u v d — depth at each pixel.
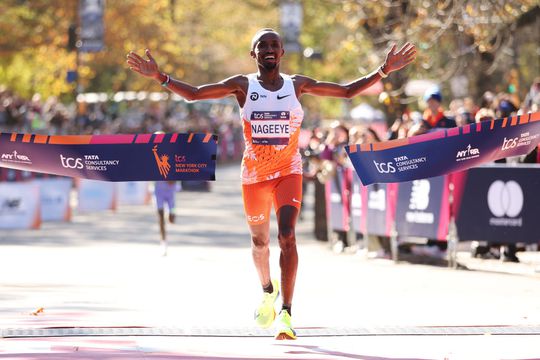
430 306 22.73
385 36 42.12
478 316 21.30
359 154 21.28
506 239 30.05
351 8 43.78
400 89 43.25
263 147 17.97
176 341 18.25
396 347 17.88
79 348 17.44
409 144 21.45
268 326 19.05
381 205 32.91
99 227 46.19
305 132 68.44
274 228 46.16
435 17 40.56
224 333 19.11
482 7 38.75
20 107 67.81
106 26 94.12
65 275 28.31
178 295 24.39
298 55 93.56
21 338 18.34
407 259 32.91
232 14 112.06
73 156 19.66
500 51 46.22
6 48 90.12
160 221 34.75
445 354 17.27
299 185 18.16
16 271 29.14
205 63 121.44
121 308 22.17
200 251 36.09
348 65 86.88
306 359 16.78
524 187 29.75
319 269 30.38
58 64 92.25
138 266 30.84
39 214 45.19
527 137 22.67
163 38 99.19
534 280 27.31
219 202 62.53
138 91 110.25
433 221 31.02
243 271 29.75
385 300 23.69
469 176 30.34
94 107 101.06
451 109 42.34
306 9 83.12
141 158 19.66
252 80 17.98
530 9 43.31
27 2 88.94
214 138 19.53
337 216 36.78
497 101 36.41
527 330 19.55
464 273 29.09
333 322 20.55
